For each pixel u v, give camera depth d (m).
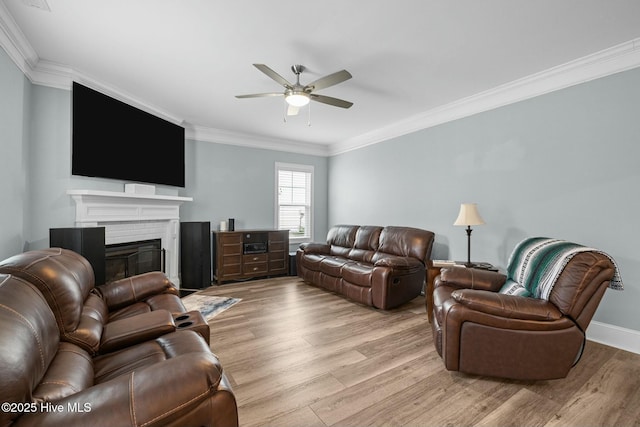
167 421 0.84
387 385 1.91
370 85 3.20
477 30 2.23
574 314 1.75
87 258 2.59
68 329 1.32
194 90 3.39
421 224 4.23
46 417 0.77
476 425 1.55
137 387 0.86
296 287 4.47
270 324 2.95
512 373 1.83
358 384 1.92
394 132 4.61
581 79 2.66
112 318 1.96
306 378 1.99
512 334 1.80
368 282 3.39
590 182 2.62
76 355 1.22
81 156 3.00
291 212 5.88
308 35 2.31
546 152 2.91
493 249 3.35
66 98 2.89
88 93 3.06
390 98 3.57
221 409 0.96
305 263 4.58
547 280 1.89
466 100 3.54
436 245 4.02
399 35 2.29
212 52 2.57
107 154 3.27
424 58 2.63
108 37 2.36
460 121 3.71
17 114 2.45
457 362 1.91
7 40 2.22
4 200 2.28
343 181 5.80
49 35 2.33
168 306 2.08
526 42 2.38
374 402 1.74
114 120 3.35
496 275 2.53
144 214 3.75
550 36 2.30
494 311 1.82
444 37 2.32
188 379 0.90
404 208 4.50
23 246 2.59
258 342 2.54
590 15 2.04
